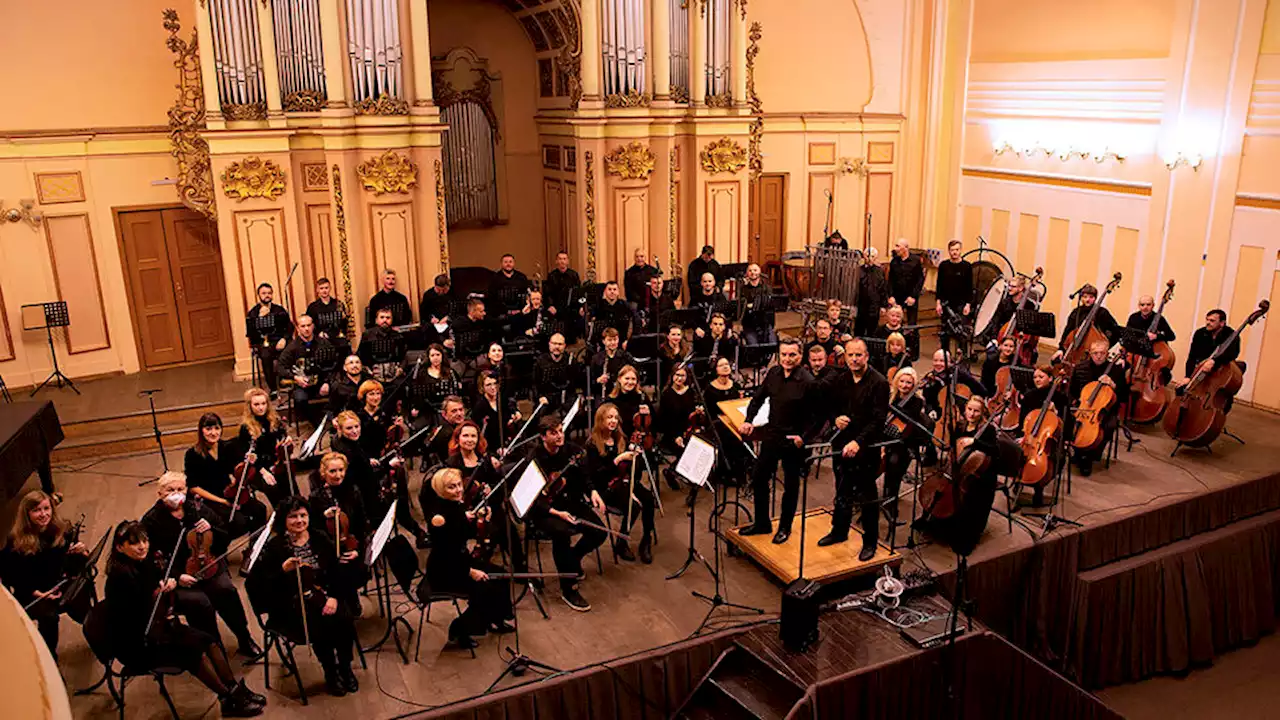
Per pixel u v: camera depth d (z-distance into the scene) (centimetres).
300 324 1017
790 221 1554
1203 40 1116
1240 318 1120
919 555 787
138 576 576
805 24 1488
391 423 837
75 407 1071
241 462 762
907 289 1302
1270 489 938
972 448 754
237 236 1145
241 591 750
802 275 1467
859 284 1253
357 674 640
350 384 946
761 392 772
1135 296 1246
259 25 1098
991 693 710
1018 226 1431
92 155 1148
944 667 674
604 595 741
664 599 734
